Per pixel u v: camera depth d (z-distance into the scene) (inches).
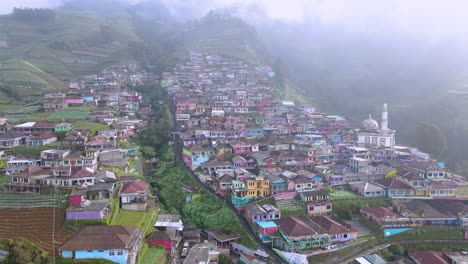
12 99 6756.9
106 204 3302.2
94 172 4001.0
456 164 6176.2
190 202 4306.1
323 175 4785.9
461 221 4008.4
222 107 7086.6
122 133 5487.2
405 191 4503.0
